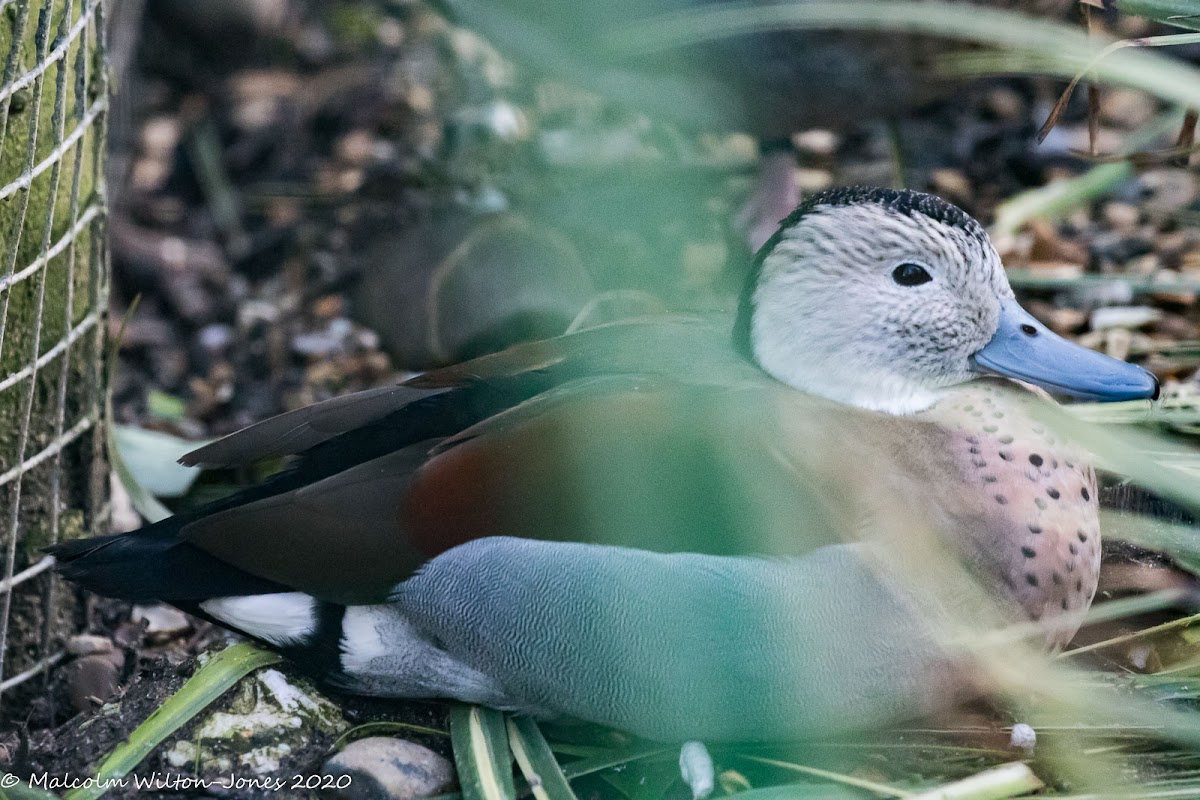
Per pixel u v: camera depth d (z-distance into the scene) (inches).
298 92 473.7
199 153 448.8
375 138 450.9
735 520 193.6
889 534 194.5
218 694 214.2
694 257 369.1
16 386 238.4
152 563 213.0
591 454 198.4
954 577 196.4
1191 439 250.8
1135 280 274.5
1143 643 223.0
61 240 243.1
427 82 470.9
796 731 203.3
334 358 371.9
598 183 402.9
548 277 356.5
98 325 259.0
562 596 195.8
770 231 335.9
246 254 414.3
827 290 213.5
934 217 212.1
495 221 367.6
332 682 215.6
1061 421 207.5
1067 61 228.1
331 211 424.5
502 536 198.7
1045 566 202.1
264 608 211.8
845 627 192.4
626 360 216.4
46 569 248.7
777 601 190.5
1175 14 210.7
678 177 400.8
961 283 211.6
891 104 309.7
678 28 300.2
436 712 219.0
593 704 203.2
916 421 210.7
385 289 370.0
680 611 192.4
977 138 392.2
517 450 199.9
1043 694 204.2
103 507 266.8
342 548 202.1
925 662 196.4
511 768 204.5
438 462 201.9
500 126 422.0
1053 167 377.7
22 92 226.8
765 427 200.4
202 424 358.6
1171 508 241.0
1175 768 201.5
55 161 234.4
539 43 325.1
